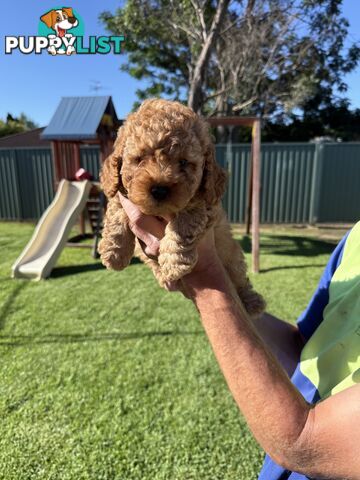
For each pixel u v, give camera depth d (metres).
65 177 6.65
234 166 7.80
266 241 6.25
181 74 14.09
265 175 7.89
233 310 0.72
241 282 1.28
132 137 0.97
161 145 0.94
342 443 0.55
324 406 0.61
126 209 1.02
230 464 1.63
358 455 0.54
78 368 2.33
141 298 3.47
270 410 0.61
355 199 7.89
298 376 0.96
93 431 1.81
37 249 4.57
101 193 5.25
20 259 4.28
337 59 13.77
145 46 12.53
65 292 3.67
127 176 0.98
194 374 2.25
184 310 3.17
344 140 17.45
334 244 6.07
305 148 7.70
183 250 0.89
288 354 1.17
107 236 1.11
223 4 5.29
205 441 1.75
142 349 2.54
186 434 1.79
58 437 1.78
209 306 0.74
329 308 1.01
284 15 8.66
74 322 2.97
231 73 10.84
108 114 7.45
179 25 7.25
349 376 0.74
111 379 2.21
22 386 2.16
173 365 2.35
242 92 11.20
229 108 11.42
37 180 8.24
